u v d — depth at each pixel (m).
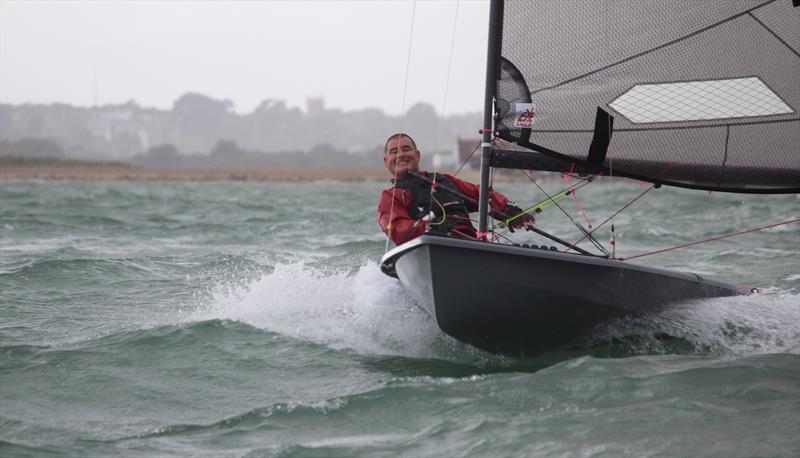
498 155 19.69
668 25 19.02
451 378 17.78
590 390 16.53
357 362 19.47
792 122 19.50
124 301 26.62
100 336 21.48
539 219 66.62
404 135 22.39
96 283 29.62
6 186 154.12
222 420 15.78
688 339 20.81
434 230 20.86
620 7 18.97
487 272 18.89
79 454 14.30
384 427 15.16
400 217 21.30
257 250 40.22
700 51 19.16
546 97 19.11
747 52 19.11
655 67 19.11
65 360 19.47
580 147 19.39
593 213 75.25
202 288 28.92
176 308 25.45
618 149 19.52
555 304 19.48
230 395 17.33
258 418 15.80
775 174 19.83
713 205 81.31
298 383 18.00
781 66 19.23
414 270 19.59
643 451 13.71
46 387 17.81
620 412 15.38
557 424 14.88
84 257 36.28
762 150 19.64
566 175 20.12
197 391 17.56
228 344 20.67
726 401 15.90
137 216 66.38
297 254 38.41
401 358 19.86
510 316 19.42
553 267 19.19
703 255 39.19
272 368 19.02
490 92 19.20
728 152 19.64
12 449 14.52
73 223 56.19
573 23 18.98
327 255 38.00
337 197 122.06
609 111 19.25
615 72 19.16
